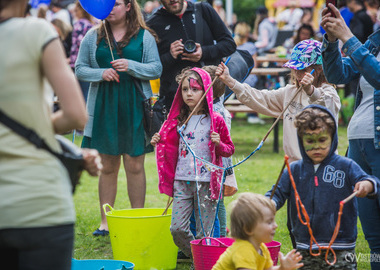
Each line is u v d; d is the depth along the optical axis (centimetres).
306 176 493
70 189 363
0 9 357
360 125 548
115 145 773
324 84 647
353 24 1588
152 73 779
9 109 338
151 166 1297
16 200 332
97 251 736
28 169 337
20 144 338
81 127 359
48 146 348
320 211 486
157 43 819
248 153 1409
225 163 677
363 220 556
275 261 536
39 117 344
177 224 621
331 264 450
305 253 491
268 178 1126
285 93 665
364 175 478
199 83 636
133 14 788
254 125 1866
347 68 567
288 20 2383
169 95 810
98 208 956
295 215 499
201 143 636
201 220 608
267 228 430
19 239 335
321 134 477
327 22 526
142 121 778
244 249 432
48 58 344
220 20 831
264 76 1727
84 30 1458
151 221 645
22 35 342
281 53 1677
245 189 1026
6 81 337
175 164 646
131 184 791
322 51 546
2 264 362
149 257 652
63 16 1830
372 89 547
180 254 716
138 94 780
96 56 782
